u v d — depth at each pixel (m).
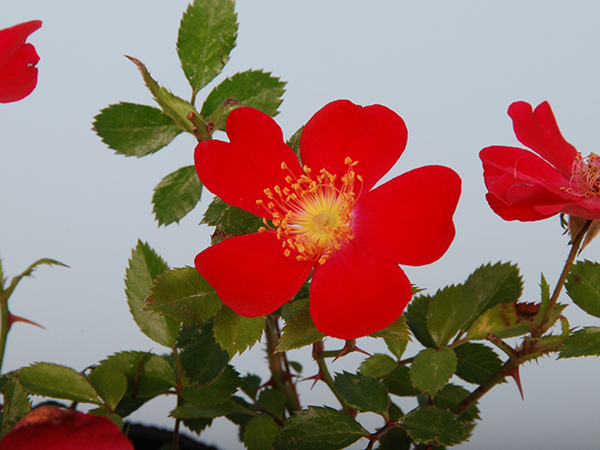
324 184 0.39
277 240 0.39
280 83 0.41
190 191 0.41
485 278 0.42
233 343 0.39
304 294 0.40
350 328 0.38
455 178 0.38
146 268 0.42
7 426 0.39
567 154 0.41
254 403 0.43
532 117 0.41
